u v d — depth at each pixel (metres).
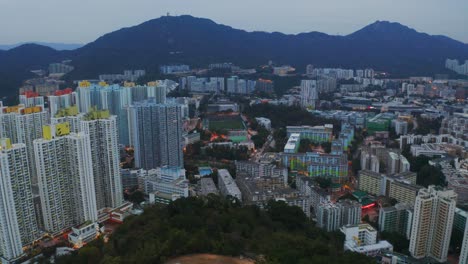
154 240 166.75
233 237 167.88
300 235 193.50
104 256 176.25
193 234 170.38
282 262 149.25
